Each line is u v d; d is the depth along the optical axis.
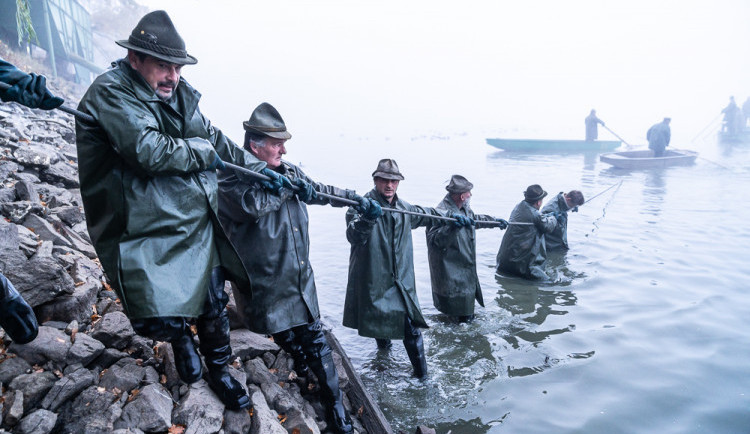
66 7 18.06
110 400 2.55
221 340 2.73
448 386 4.29
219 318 2.69
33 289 2.79
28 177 4.29
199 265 2.42
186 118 2.46
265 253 3.08
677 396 4.03
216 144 2.96
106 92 2.18
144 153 2.15
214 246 2.60
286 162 3.62
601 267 7.01
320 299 6.11
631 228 8.94
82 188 2.31
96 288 3.17
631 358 4.62
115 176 2.25
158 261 2.29
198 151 2.39
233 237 3.14
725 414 3.79
